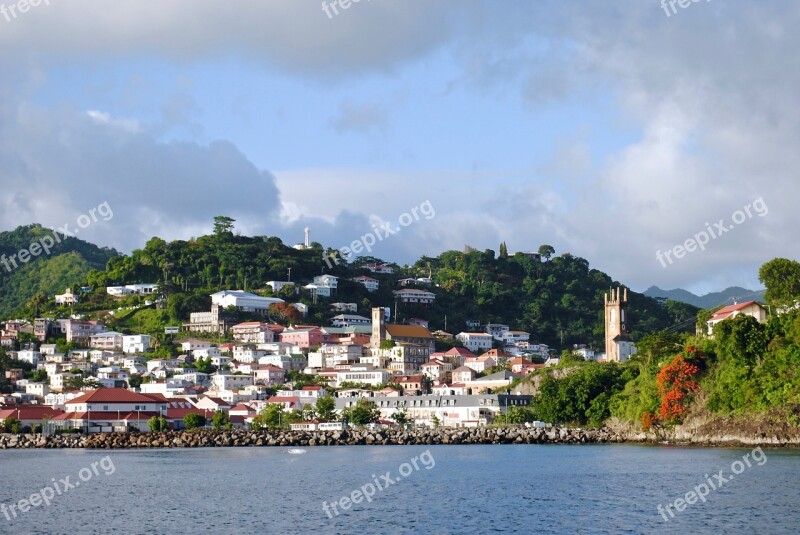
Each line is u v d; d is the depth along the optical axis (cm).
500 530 14250
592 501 16675
